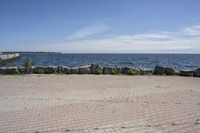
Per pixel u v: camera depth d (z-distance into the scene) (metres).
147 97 8.38
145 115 6.16
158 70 16.30
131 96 8.55
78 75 15.34
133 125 5.39
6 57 46.16
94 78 13.83
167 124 5.46
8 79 13.09
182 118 5.92
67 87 10.53
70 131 5.02
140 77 14.52
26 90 9.71
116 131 5.01
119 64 43.28
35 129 5.15
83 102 7.59
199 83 12.05
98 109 6.74
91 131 5.02
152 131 5.02
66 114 6.25
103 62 51.88
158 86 10.93
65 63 47.97
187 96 8.59
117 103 7.46
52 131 5.03
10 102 7.57
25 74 15.53
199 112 6.46
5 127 5.29
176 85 11.30
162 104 7.35
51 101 7.72
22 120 5.76
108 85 11.17
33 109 6.75
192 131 5.02
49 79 13.23
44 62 51.69
